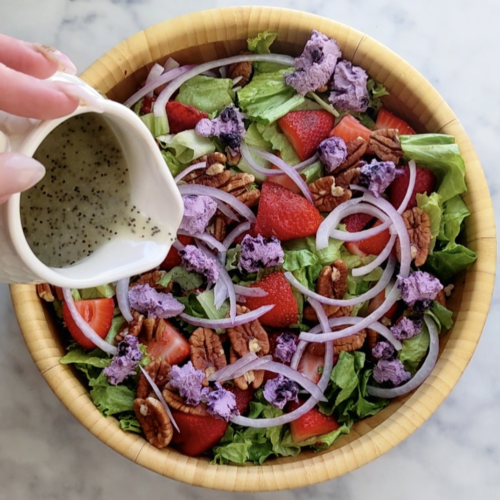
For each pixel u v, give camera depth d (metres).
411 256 0.64
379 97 0.65
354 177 0.64
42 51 0.49
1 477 0.68
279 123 0.64
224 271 0.64
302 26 0.62
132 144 0.52
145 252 0.54
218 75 0.66
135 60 0.62
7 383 0.69
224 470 0.60
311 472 0.60
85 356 0.62
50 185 0.53
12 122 0.48
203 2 0.70
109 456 0.69
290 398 0.63
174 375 0.62
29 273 0.50
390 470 0.69
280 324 0.64
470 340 0.61
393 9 0.70
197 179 0.64
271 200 0.63
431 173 0.64
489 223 0.62
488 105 0.70
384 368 0.63
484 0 0.70
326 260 0.64
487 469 0.69
